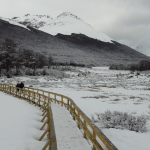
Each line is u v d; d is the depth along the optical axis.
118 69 145.88
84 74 88.06
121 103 16.39
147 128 7.58
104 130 7.31
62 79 59.78
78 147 5.02
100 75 88.00
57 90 29.86
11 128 6.96
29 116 9.23
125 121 7.45
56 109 10.91
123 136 6.41
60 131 6.42
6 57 60.66
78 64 174.00
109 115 8.27
